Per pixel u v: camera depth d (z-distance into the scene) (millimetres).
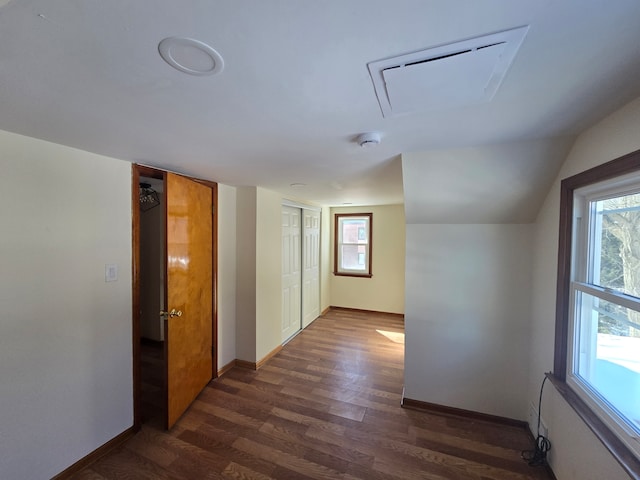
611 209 1346
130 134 1484
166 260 2123
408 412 2326
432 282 2348
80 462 1758
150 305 3707
